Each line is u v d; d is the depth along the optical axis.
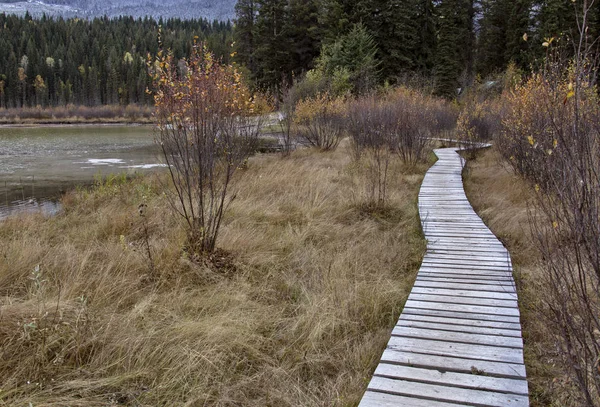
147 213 7.44
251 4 38.81
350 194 8.45
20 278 4.66
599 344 2.26
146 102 74.94
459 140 15.84
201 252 5.27
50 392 2.90
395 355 3.12
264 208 7.79
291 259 5.62
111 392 3.06
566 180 2.41
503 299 4.12
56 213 8.86
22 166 16.27
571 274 2.43
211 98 5.36
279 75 36.19
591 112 2.66
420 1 33.22
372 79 25.70
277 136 19.02
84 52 92.56
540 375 3.14
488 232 6.47
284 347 3.68
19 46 90.31
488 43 34.50
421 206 8.09
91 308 3.95
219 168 6.29
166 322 3.90
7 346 3.23
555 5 19.25
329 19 31.64
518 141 8.70
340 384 3.15
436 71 31.03
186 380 3.20
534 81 8.70
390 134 13.33
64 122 53.31
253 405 3.02
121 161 17.72
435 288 4.44
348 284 4.73
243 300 4.34
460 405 2.52
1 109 60.56
